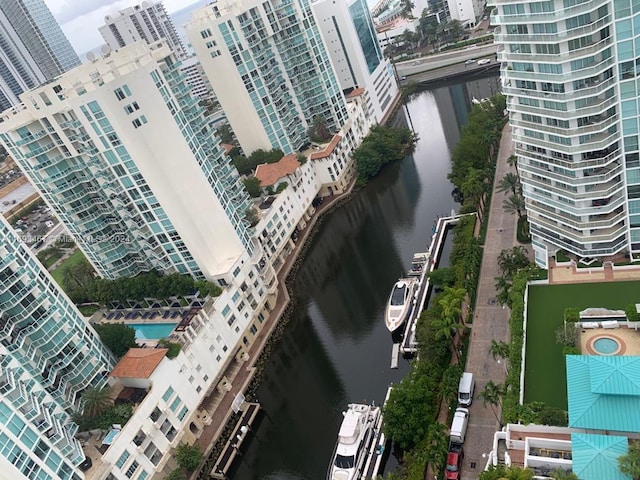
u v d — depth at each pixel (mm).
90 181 97188
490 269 91125
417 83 196125
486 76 184125
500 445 62281
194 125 103188
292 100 141000
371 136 150125
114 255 104688
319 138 144000
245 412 84375
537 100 71250
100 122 81250
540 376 68750
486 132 122250
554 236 83812
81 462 66438
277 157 131250
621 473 49688
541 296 80188
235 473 77000
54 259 155000
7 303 70375
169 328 91688
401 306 92375
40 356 74062
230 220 96625
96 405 72125
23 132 89812
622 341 67938
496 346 68875
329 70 142000
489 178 112250
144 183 86500
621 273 78375
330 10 155625
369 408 75812
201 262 93625
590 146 69000
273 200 119250
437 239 107938
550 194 79562
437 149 147750
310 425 80062
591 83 65875
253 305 99875
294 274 116312
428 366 73938
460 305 81062
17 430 57250
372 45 175000
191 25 123500
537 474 56750
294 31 134000
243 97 128875
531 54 67562
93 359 79688
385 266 108938
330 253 120312
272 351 96500
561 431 59531
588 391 59062
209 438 81250
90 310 108750
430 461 60438
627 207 74125
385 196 134250
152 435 74000
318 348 93938
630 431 54500
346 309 101000
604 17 61125
